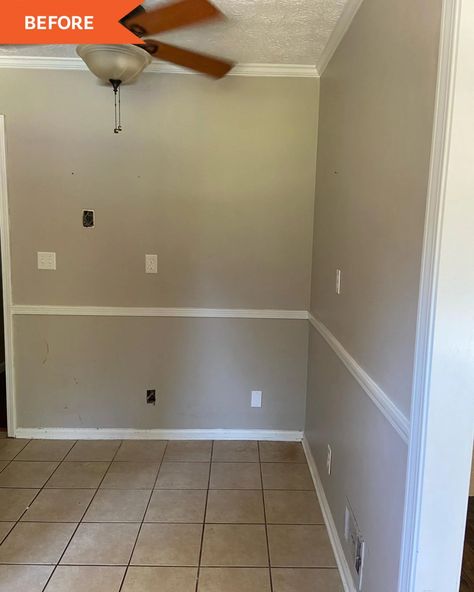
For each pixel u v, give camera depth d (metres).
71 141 2.84
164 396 3.08
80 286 2.96
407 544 1.20
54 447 2.96
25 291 2.96
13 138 2.83
